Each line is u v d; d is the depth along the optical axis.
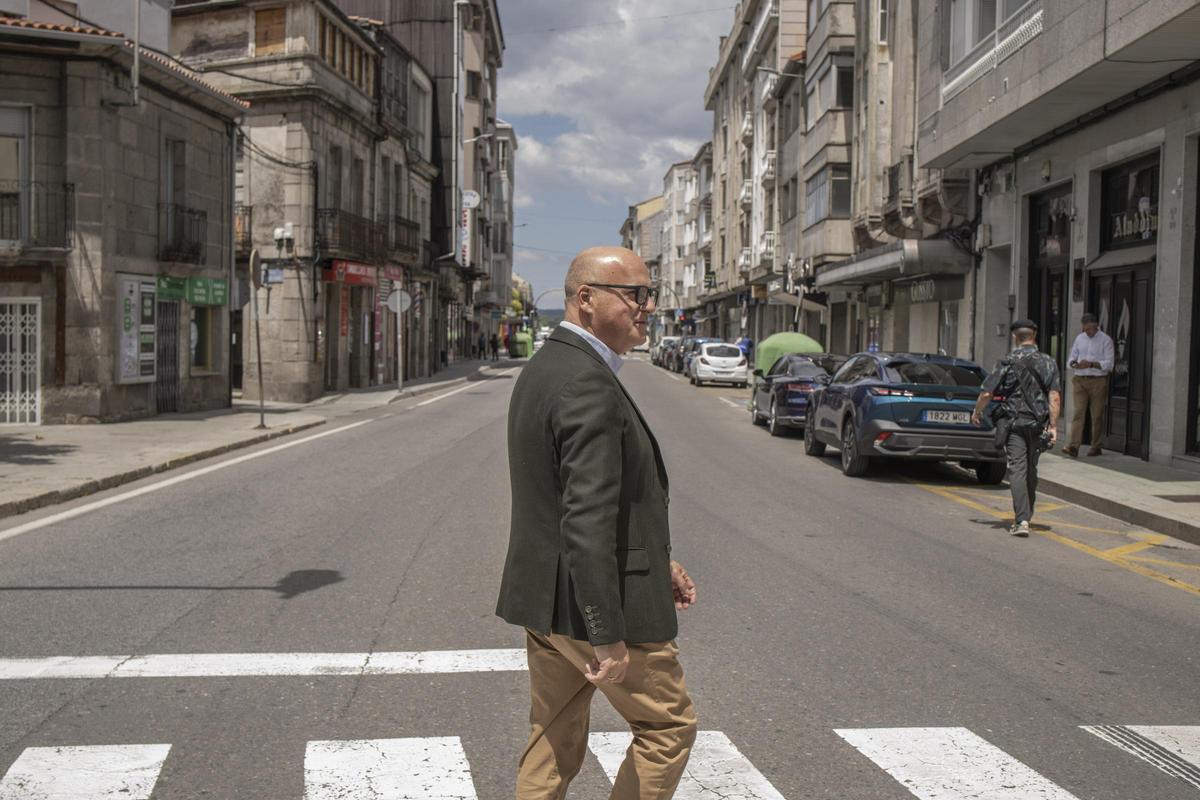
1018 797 3.86
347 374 31.78
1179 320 13.50
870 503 11.38
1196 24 11.11
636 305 2.96
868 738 4.44
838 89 33.38
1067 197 17.28
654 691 2.91
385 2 51.72
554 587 2.84
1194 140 13.32
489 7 64.94
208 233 22.66
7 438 16.03
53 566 7.59
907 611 6.67
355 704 4.78
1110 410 15.65
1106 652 5.85
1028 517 9.62
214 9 28.39
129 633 5.89
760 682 5.18
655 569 2.89
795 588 7.25
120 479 11.94
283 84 27.69
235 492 11.36
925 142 20.42
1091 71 13.17
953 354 23.45
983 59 16.92
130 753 4.17
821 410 15.27
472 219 58.69
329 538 8.76
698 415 23.94
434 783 3.91
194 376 22.59
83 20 21.83
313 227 28.17
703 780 3.96
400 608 6.50
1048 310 18.25
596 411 2.75
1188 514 9.97
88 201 18.19
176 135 21.12
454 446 16.33
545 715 3.10
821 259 34.81
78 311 18.30
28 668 5.25
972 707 4.87
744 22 56.44
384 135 34.34
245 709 4.70
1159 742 4.47
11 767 4.01
